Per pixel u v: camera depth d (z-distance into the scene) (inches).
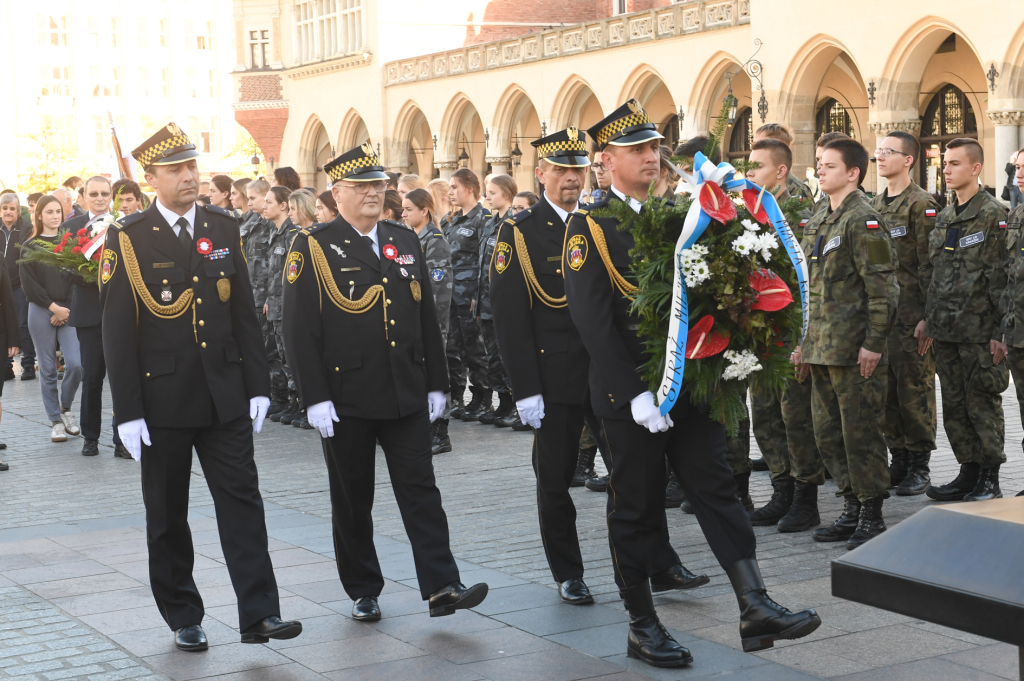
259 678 172.4
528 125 1519.4
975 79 1013.2
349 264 197.0
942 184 1058.7
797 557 234.7
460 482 327.3
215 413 187.3
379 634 191.6
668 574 210.1
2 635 195.2
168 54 2994.6
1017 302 265.3
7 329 409.1
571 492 308.2
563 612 200.5
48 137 2300.7
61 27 2849.4
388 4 1620.3
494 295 210.8
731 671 168.4
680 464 167.3
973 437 279.0
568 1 1749.5
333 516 201.2
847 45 970.7
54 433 422.3
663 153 232.2
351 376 194.7
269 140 1861.5
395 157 1624.0
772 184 257.8
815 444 255.1
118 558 249.3
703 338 156.1
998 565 67.4
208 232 190.5
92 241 358.9
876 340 232.8
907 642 179.6
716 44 1104.2
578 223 171.8
